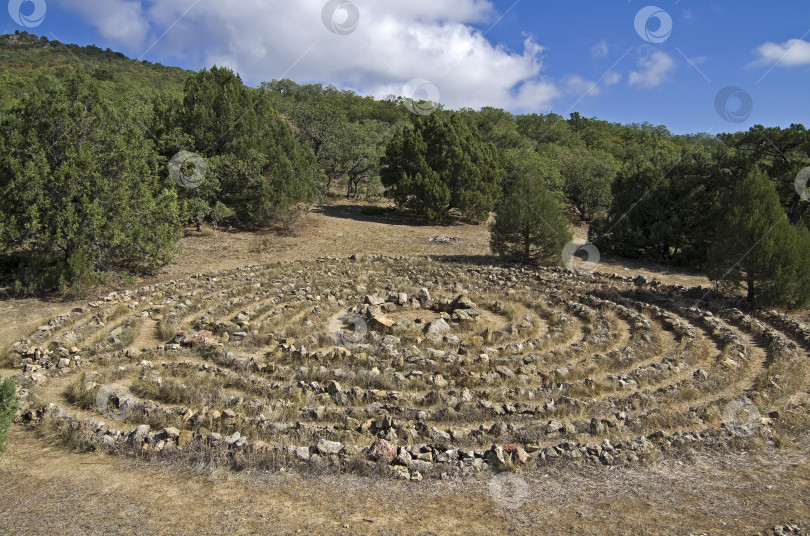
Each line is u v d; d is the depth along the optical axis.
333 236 31.62
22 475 8.27
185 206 26.56
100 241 19.38
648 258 27.61
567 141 70.88
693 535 6.91
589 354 13.73
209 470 8.52
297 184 31.95
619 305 17.88
